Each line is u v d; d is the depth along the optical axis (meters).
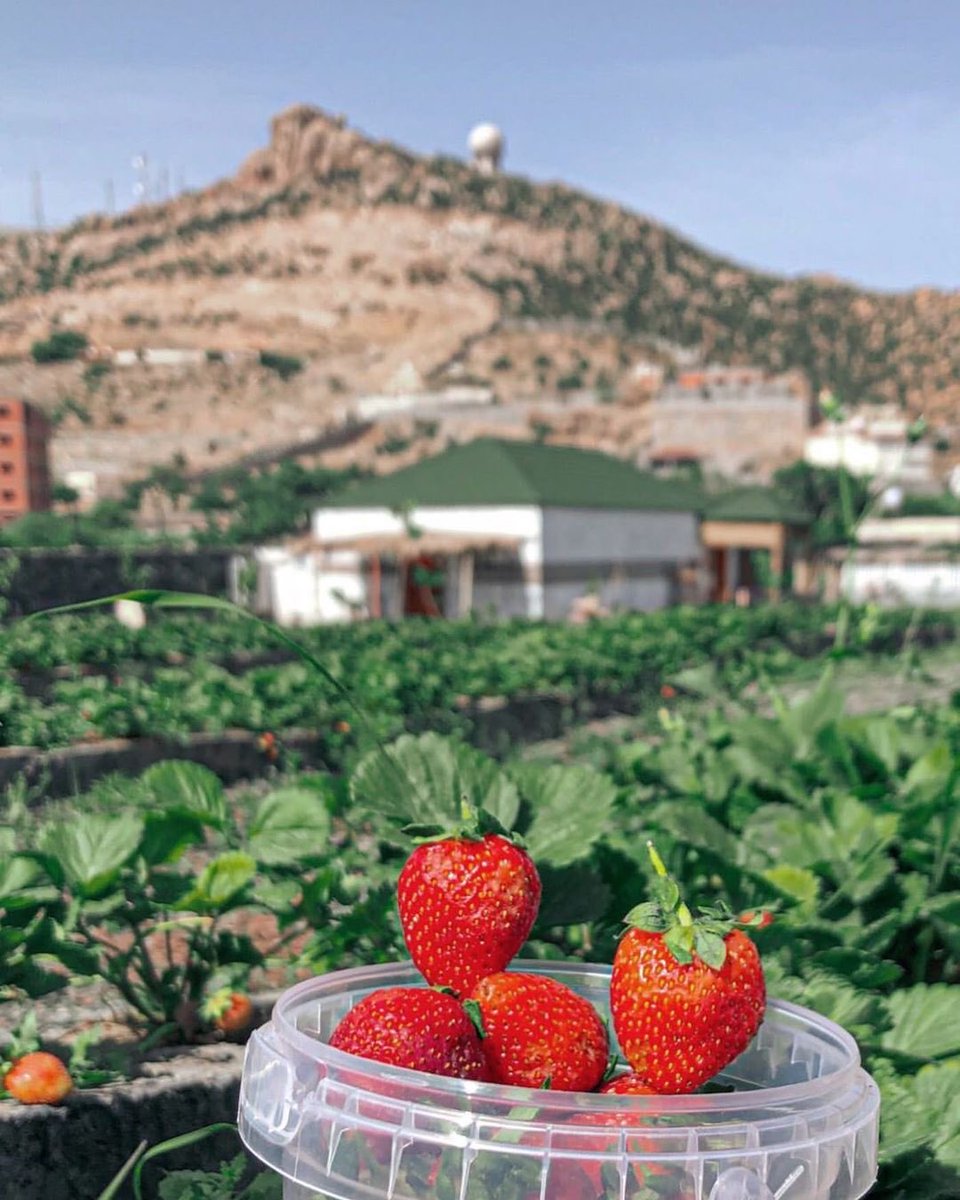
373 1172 1.70
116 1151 2.97
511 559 35.78
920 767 5.16
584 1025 1.96
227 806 3.75
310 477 110.69
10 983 3.35
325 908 3.72
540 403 145.75
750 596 49.88
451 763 3.48
